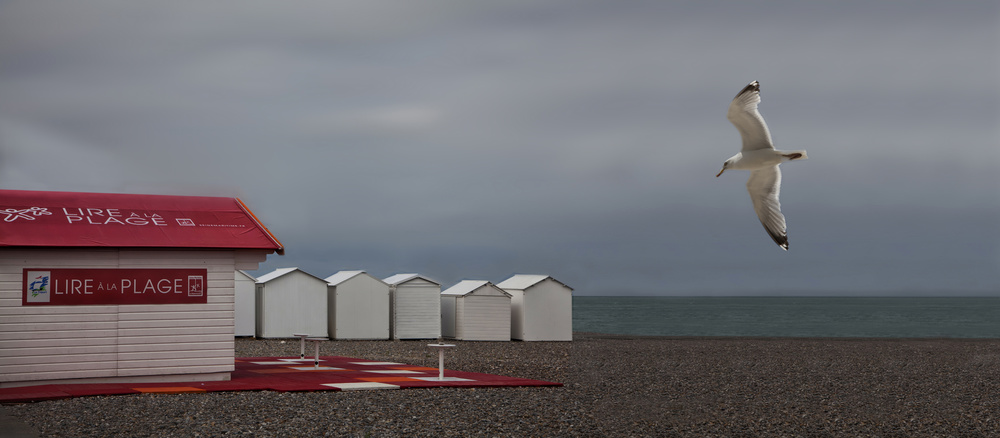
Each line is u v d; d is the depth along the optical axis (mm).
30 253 16703
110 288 17422
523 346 37188
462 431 13523
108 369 17312
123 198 19109
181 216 18953
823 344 45219
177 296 18078
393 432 13234
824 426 15578
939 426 15914
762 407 18031
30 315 16656
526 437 13312
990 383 24359
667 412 16781
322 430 13172
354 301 38500
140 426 13016
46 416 13602
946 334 66438
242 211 19891
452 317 41281
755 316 122250
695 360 32000
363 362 25422
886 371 28219
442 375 20062
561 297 42094
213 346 18422
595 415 15891
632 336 55844
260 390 17359
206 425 13242
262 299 37250
